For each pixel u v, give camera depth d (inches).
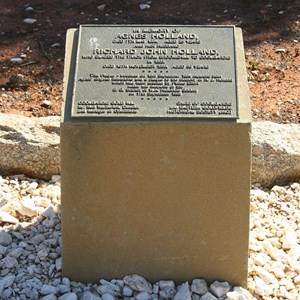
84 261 72.1
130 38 72.7
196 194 69.4
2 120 96.3
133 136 67.5
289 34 132.4
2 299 71.4
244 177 68.6
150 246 71.4
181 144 67.7
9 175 94.4
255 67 121.1
